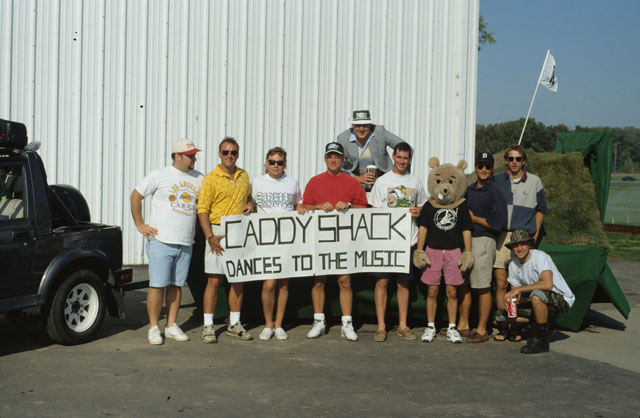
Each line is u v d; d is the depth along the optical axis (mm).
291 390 5000
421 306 7273
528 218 6867
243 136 11883
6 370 5383
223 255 6469
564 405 4770
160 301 6441
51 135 10672
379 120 12914
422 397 4895
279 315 6781
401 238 6781
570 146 9023
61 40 10648
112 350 6113
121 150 11094
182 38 11367
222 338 6715
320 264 6754
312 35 12266
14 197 5977
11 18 10328
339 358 6000
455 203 6676
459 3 13375
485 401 4828
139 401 4676
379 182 6922
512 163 6875
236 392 4930
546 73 9188
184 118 11469
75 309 6344
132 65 11102
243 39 11766
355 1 12562
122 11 10977
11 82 10383
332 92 12500
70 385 5008
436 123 13359
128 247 11242
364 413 4520
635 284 11391
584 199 7852
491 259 6707
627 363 6062
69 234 6258
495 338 6859
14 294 5812
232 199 6504
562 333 7352
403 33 12984
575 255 7117
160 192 6316
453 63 13414
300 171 12328
